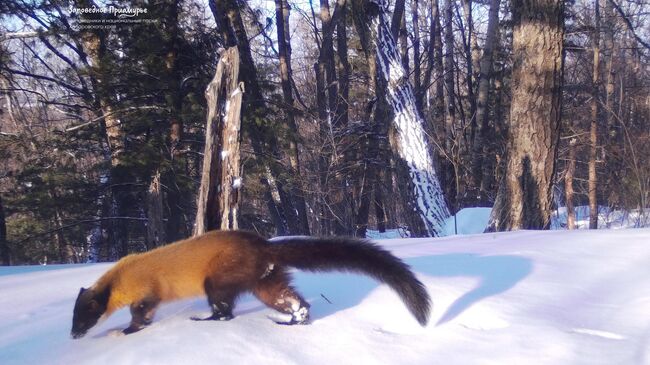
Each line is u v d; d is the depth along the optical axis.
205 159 6.88
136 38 19.92
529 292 5.32
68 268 7.71
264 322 4.45
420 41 38.03
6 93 23.80
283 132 20.20
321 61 26.05
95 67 19.73
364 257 4.44
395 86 14.70
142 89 20.30
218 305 4.43
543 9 11.33
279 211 23.12
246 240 4.52
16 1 20.62
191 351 3.88
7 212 22.28
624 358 3.89
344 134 22.06
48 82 26.94
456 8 34.97
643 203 17.20
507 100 36.97
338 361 3.85
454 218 13.75
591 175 23.80
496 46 33.53
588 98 30.52
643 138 20.62
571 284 5.58
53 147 21.42
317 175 20.72
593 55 29.86
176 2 20.14
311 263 4.47
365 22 15.23
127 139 20.88
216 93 6.82
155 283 4.43
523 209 11.70
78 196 21.48
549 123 11.56
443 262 6.39
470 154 30.23
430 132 22.08
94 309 4.36
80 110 23.27
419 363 3.85
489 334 4.32
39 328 4.75
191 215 22.31
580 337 4.24
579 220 24.92
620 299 5.19
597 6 27.02
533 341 4.17
